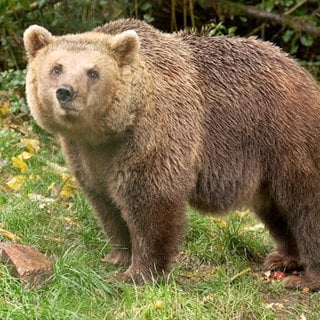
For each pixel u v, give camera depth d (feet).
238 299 36.09
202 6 65.72
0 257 35.47
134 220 37.29
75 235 42.16
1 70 64.34
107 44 35.70
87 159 37.27
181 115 37.19
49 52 35.60
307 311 38.11
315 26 65.05
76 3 62.75
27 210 42.73
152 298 34.35
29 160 50.78
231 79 39.63
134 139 35.99
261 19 65.87
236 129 39.37
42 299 33.37
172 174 36.78
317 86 42.16
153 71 36.83
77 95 33.73
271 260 43.55
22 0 60.59
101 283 35.70
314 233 40.55
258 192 41.32
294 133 39.91
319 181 40.27
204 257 42.55
